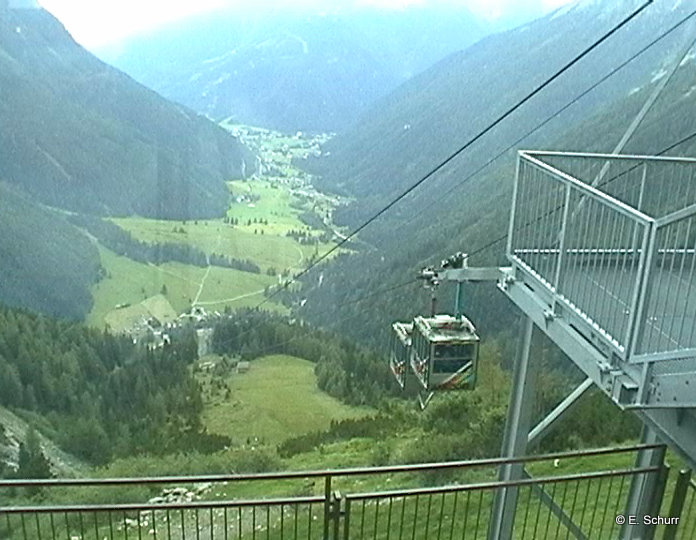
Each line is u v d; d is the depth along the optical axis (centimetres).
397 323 1316
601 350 436
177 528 1055
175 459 3002
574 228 482
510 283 579
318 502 423
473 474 1603
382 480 1842
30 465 2886
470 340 1062
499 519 641
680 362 373
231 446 3095
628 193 589
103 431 3322
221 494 1758
